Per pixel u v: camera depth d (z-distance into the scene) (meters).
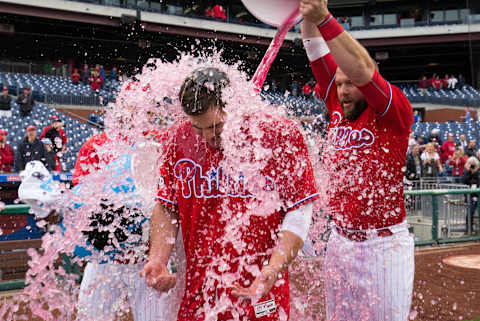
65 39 21.47
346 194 1.74
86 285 1.67
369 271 1.72
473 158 7.02
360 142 1.71
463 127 18.66
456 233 6.05
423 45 24.97
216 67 1.27
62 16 19.31
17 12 18.50
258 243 1.27
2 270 3.58
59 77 18.38
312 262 1.85
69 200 1.53
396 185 1.72
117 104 1.47
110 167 1.53
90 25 20.33
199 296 1.32
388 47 25.70
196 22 21.72
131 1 20.95
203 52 1.37
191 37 22.12
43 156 5.04
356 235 1.74
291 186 1.26
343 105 1.75
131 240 1.62
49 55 21.45
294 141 1.26
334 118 1.85
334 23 1.41
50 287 1.54
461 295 3.71
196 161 1.29
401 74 28.75
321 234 1.83
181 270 1.50
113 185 1.54
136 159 1.52
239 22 22.61
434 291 3.84
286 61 18.53
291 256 1.23
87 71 18.17
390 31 24.81
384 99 1.58
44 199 1.49
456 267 4.70
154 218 1.41
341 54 1.45
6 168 6.58
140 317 1.67
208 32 22.16
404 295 1.72
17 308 1.64
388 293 1.71
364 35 25.22
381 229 1.71
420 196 5.92
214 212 1.29
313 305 1.91
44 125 13.21
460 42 24.41
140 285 1.66
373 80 1.54
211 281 1.29
